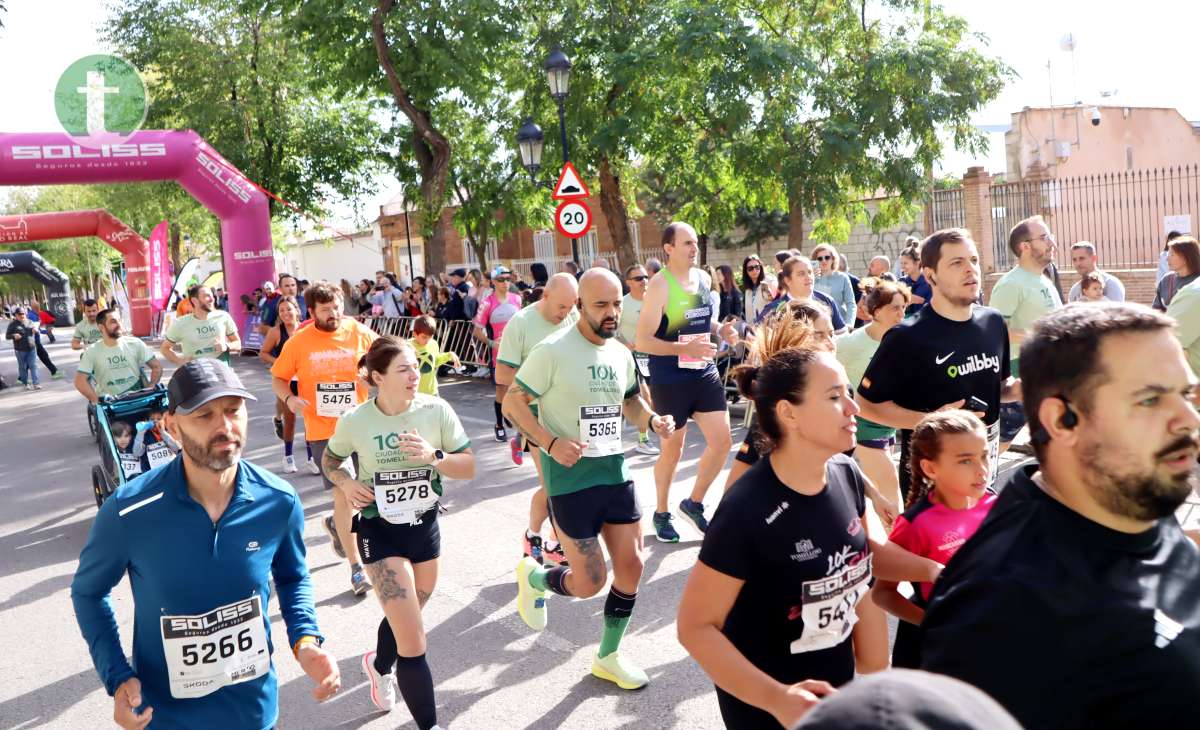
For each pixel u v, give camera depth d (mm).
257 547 2814
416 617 3938
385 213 43219
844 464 2645
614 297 4430
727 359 11352
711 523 2447
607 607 4465
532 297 11961
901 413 4211
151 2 26703
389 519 4121
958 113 19156
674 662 4641
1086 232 17562
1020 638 1609
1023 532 1690
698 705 4180
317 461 6754
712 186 20734
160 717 2758
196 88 26641
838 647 2586
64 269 64688
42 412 16828
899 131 19109
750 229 28562
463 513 7598
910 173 19031
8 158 19438
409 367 4195
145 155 20953
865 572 2596
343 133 28734
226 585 2758
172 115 27078
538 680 4562
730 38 17828
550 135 19922
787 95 18781
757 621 2475
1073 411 1636
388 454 4168
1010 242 6059
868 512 2867
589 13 19547
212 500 2781
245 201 22016
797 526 2414
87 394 9242
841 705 881
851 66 19812
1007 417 6082
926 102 18891
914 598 2896
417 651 3887
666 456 6270
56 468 11133
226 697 2795
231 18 27047
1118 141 24469
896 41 19359
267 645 2863
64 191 54656
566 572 4566
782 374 2381
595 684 4473
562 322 5910
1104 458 1605
